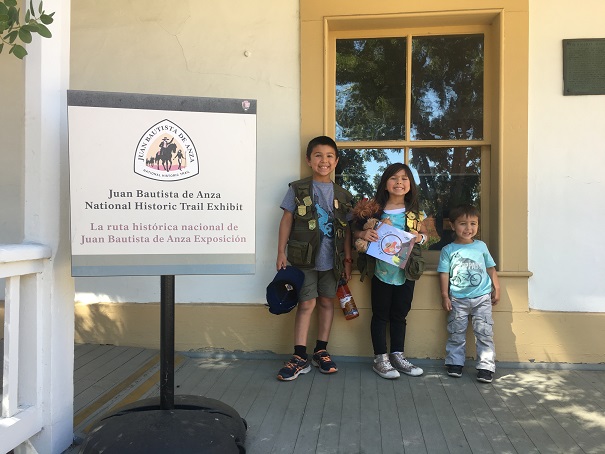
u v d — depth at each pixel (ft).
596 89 13.17
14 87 15.34
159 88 14.48
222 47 14.26
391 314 13.34
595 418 10.44
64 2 9.30
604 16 13.17
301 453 9.17
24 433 8.52
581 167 13.32
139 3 14.42
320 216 13.16
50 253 9.05
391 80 14.42
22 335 8.88
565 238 13.41
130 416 9.04
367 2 13.70
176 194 8.77
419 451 9.20
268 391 11.93
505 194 13.44
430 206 14.42
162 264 8.74
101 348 14.52
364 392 11.87
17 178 15.46
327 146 13.15
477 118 14.20
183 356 14.30
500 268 13.46
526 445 9.37
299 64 14.07
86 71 14.65
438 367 13.50
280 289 13.11
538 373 13.06
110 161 8.54
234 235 8.95
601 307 13.35
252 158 8.98
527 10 13.23
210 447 8.25
